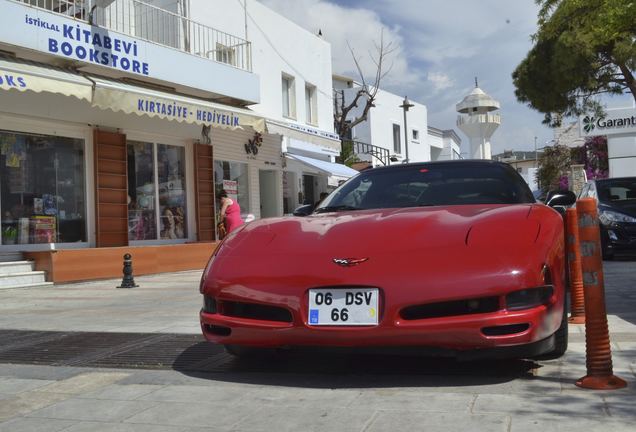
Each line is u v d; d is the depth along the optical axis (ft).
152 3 50.24
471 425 8.56
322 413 9.49
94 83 34.14
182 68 45.65
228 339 11.17
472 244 10.39
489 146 89.04
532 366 11.64
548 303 10.18
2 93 34.55
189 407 10.26
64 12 42.16
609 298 20.01
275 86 62.54
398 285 9.98
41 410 10.57
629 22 46.65
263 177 62.59
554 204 15.26
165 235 47.42
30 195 37.19
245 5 57.72
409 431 8.50
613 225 33.73
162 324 19.16
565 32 53.06
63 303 26.27
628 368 11.15
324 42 73.77
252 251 11.68
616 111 84.07
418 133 121.49
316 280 10.43
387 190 14.57
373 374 11.62
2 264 32.91
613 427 8.18
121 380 12.35
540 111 63.82
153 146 46.57
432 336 9.79
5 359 14.97
